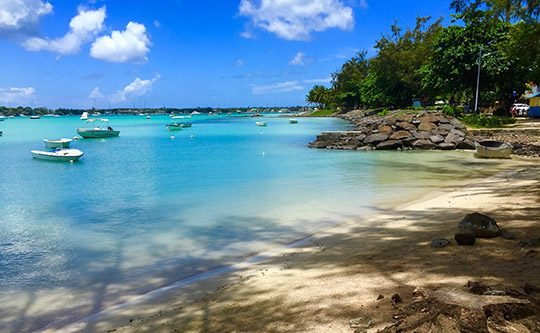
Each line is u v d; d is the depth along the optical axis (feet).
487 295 12.74
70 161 103.55
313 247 30.45
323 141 132.67
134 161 103.45
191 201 52.16
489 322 10.98
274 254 29.60
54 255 31.65
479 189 50.37
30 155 121.70
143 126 362.33
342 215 41.73
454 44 172.04
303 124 316.60
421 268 21.26
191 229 38.37
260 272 25.32
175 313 19.74
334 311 16.70
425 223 33.96
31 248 33.68
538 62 72.69
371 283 19.92
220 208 47.37
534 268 18.66
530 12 50.60
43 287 25.21
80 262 29.84
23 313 21.50
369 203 47.29
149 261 29.63
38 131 274.98
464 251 23.36
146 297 22.81
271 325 16.40
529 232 26.04
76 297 23.52
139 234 37.19
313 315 16.66
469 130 127.44
